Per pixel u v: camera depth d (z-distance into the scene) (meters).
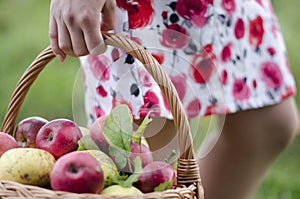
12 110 1.92
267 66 2.21
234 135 2.27
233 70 2.15
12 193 1.54
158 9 2.06
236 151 2.29
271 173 3.16
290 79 2.27
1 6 4.80
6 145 1.76
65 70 4.19
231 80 2.14
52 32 1.82
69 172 1.56
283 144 2.29
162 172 1.68
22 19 4.73
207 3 2.09
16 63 4.32
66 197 1.52
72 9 1.74
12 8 4.80
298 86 3.97
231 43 2.14
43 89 4.00
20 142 1.83
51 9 1.81
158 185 1.67
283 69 2.24
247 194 2.35
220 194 2.34
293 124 2.29
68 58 4.27
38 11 4.80
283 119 2.26
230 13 2.13
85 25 1.73
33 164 1.63
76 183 1.55
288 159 3.34
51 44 1.84
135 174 1.65
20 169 1.62
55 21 1.81
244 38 2.17
